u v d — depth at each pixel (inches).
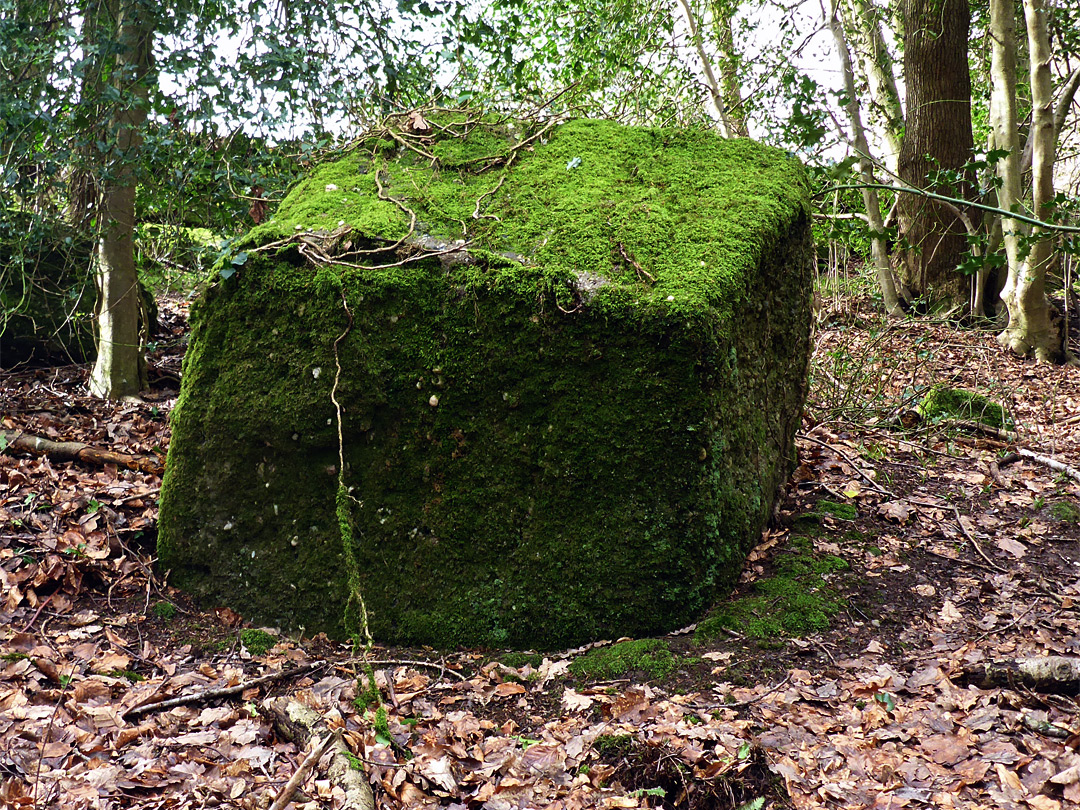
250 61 203.9
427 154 166.2
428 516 139.0
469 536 138.0
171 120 206.4
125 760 100.8
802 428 233.1
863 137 404.8
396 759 104.1
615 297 131.2
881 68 454.3
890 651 133.3
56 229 235.5
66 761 99.2
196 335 146.4
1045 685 119.4
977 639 136.2
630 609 135.1
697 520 134.7
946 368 362.3
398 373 138.0
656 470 132.7
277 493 143.0
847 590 149.0
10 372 259.1
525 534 136.7
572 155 163.2
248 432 141.9
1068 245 150.1
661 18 354.9
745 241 144.2
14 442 183.6
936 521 179.9
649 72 348.5
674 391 130.5
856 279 485.7
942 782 100.6
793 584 148.3
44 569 140.5
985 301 447.8
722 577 143.6
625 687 121.1
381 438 139.4
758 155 171.3
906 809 95.0
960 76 427.2
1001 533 176.2
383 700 119.6
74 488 167.5
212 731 109.5
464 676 128.2
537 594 136.0
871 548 165.3
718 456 137.4
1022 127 458.0
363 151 171.9
